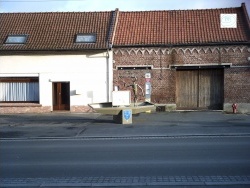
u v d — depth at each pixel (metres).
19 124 19.30
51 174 8.51
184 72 24.59
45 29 25.86
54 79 24.92
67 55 24.81
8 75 25.23
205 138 13.76
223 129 16.08
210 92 24.48
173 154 10.55
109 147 12.09
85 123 19.25
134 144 12.62
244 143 12.41
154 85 24.39
